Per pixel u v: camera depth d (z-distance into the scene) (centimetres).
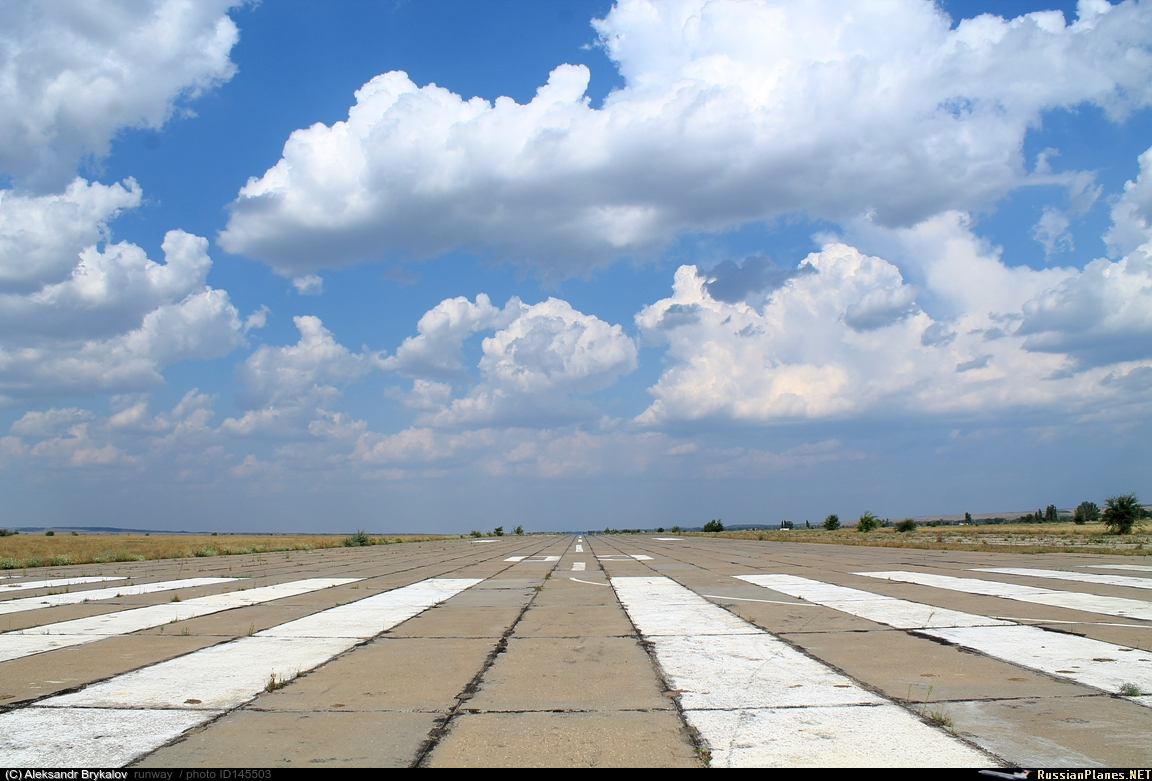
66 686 678
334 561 2878
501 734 527
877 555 2725
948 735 513
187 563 2847
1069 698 605
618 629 995
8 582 1930
